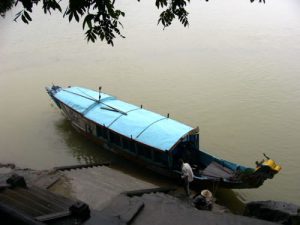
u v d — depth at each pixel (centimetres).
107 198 1205
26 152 1983
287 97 2377
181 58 3112
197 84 2623
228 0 4781
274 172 1429
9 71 2933
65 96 2142
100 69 2941
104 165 1775
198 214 912
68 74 2856
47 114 2359
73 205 741
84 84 2670
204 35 3641
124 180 1519
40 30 3891
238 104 2328
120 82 2697
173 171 1631
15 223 289
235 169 1594
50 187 1304
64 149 2014
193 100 2402
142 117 1838
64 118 2317
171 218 905
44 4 549
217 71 2827
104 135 1892
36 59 3173
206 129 2083
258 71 2781
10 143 2059
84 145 2044
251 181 1467
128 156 1819
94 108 1983
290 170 1733
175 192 1552
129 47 3406
